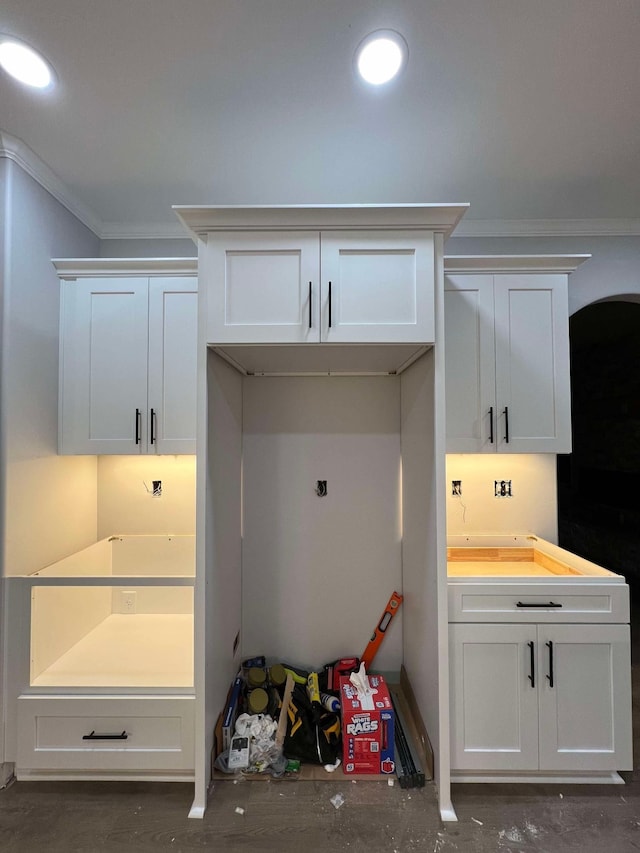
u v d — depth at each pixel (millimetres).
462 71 1375
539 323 1864
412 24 1239
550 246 2256
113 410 1895
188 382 1888
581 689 1601
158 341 1894
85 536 2119
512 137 1659
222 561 1797
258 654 2184
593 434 5125
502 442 1854
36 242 1785
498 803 1532
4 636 1618
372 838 1405
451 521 2174
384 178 1907
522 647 1604
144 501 2221
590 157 1771
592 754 1584
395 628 2178
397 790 1586
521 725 1596
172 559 2197
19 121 1576
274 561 2199
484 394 1860
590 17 1213
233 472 1991
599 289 2258
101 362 1901
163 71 1378
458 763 1588
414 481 1914
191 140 1676
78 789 1596
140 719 1601
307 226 1507
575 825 1451
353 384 2223
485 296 1864
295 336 1504
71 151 1729
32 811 1506
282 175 1888
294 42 1284
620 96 1467
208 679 1585
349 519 2213
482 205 2107
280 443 2213
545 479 2184
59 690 1619
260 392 2213
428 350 1631
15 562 1661
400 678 2156
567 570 1808
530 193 2014
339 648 2199
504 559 2125
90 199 2057
